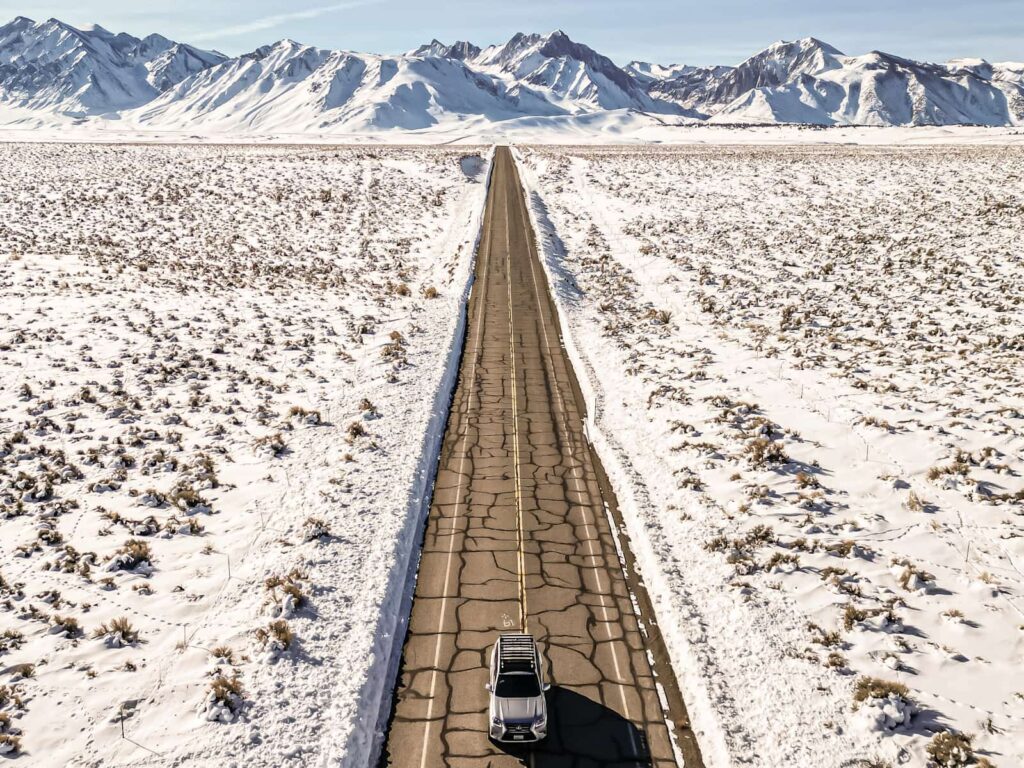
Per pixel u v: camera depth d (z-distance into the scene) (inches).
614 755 493.7
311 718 520.7
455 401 1138.0
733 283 1801.2
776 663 569.3
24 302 1642.5
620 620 631.2
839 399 1073.5
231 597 657.6
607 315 1592.0
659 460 922.7
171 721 517.3
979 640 586.2
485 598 661.3
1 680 555.8
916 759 480.1
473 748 501.4
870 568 682.8
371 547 729.0
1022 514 753.0
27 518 796.0
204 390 1186.6
